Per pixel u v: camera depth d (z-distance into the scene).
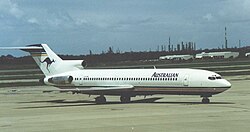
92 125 28.53
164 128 26.23
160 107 41.00
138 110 38.47
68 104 48.03
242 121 29.03
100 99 49.19
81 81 50.34
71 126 28.28
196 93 43.97
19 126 28.98
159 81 45.47
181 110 37.44
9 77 113.31
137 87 46.97
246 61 162.88
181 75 44.47
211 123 28.17
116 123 29.23
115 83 48.22
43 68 53.47
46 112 38.91
